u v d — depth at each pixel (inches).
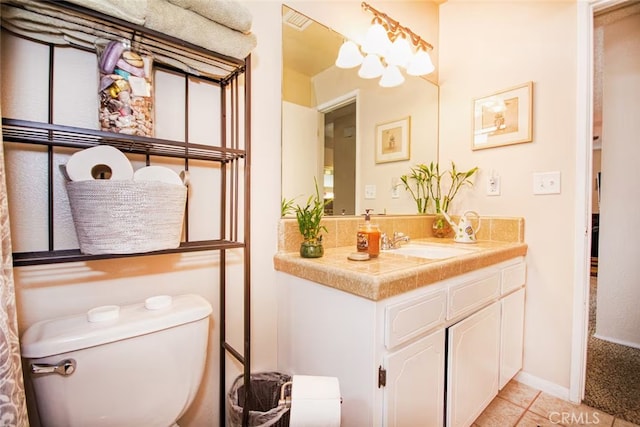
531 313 62.8
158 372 31.0
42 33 29.5
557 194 59.2
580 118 56.1
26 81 30.0
